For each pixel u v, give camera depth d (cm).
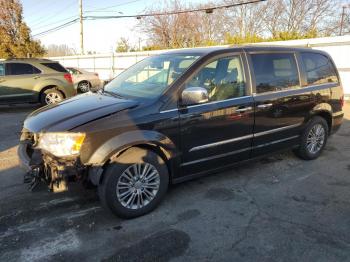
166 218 362
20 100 1010
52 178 331
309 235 330
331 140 674
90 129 326
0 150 609
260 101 440
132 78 461
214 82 404
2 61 995
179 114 370
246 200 404
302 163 533
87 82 1595
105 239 323
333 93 550
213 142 404
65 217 362
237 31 3459
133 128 344
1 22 3350
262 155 470
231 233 334
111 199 344
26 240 320
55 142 326
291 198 410
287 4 3253
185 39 3688
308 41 1360
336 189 437
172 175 386
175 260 292
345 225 349
